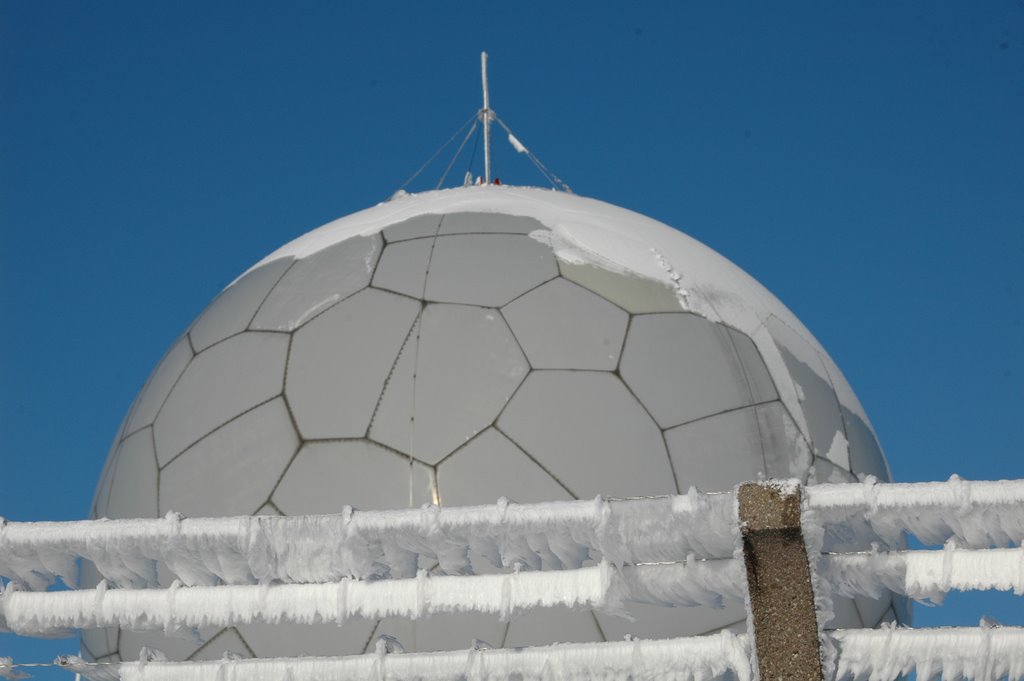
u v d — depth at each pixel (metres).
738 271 9.84
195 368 8.82
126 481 8.58
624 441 7.62
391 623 7.20
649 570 4.98
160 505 8.13
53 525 5.05
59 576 5.16
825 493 4.67
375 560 5.02
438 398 7.71
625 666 4.95
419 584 4.95
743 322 8.87
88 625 5.15
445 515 4.86
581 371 7.88
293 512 7.56
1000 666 4.85
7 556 5.07
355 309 8.41
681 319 8.48
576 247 8.84
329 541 4.95
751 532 4.47
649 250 9.12
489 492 7.37
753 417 8.16
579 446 7.54
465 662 5.05
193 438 8.28
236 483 7.84
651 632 7.19
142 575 5.18
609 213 9.77
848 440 8.83
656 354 8.14
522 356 7.89
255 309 8.91
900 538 4.87
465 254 8.68
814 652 4.41
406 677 5.07
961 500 4.64
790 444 8.21
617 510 4.75
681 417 7.87
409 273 8.57
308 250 9.34
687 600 4.96
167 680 5.21
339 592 5.00
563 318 8.17
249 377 8.33
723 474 7.75
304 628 7.36
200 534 4.99
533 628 7.09
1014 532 4.73
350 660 5.13
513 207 9.34
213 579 5.17
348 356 8.09
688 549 4.76
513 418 7.61
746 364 8.46
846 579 5.04
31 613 5.12
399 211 9.54
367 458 7.58
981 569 4.84
